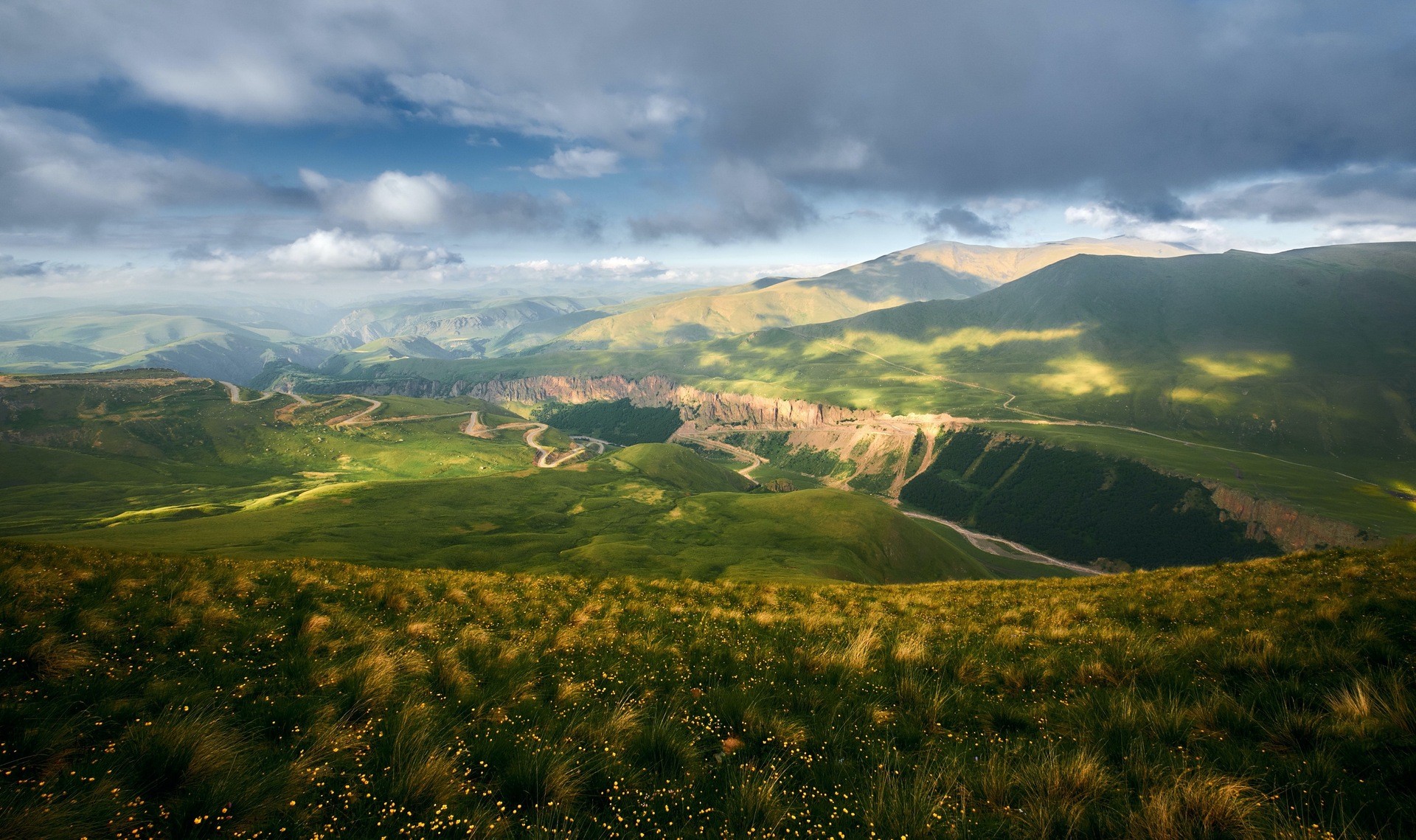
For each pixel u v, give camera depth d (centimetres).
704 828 752
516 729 983
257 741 886
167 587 1805
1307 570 2277
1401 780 739
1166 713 975
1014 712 1064
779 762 912
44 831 600
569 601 2295
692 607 2225
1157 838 675
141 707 963
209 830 667
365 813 734
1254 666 1171
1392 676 1009
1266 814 710
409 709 980
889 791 799
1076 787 773
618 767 864
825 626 1856
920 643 1485
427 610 1953
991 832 715
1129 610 1895
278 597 1902
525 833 717
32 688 985
